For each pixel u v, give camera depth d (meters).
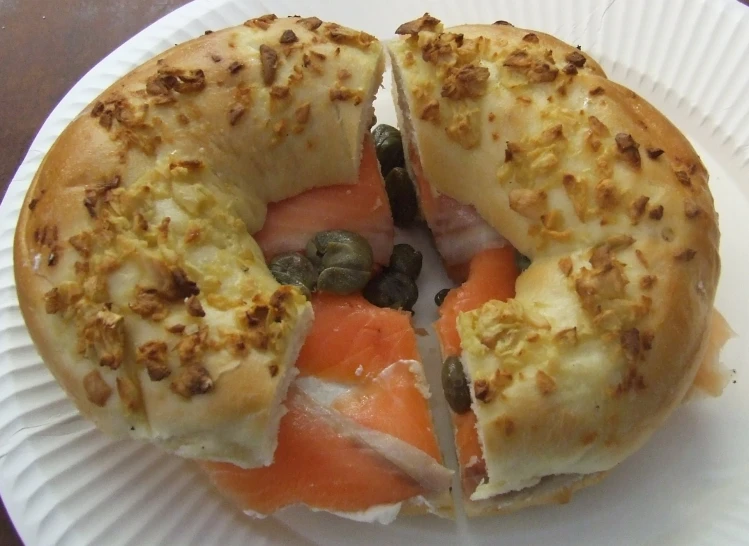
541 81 0.16
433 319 0.18
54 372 0.15
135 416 0.14
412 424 0.16
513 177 0.16
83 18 0.24
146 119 0.16
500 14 0.21
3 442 0.16
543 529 0.16
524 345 0.14
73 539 0.15
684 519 0.16
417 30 0.18
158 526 0.15
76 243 0.15
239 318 0.14
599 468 0.15
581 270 0.15
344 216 0.18
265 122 0.17
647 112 0.16
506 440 0.14
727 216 0.19
